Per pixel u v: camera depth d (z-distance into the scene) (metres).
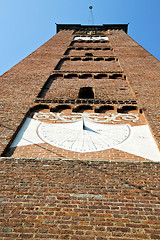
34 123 7.37
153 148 6.05
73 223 3.83
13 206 4.18
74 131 7.02
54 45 19.42
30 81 10.63
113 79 11.57
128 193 4.48
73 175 4.94
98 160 5.39
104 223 3.83
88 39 23.28
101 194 4.45
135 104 8.45
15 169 5.12
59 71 12.37
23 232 3.67
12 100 8.59
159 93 9.03
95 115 8.05
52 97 9.29
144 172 5.03
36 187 4.62
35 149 6.08
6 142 6.07
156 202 4.27
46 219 3.91
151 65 12.88
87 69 13.16
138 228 3.75
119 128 7.13
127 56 15.09
